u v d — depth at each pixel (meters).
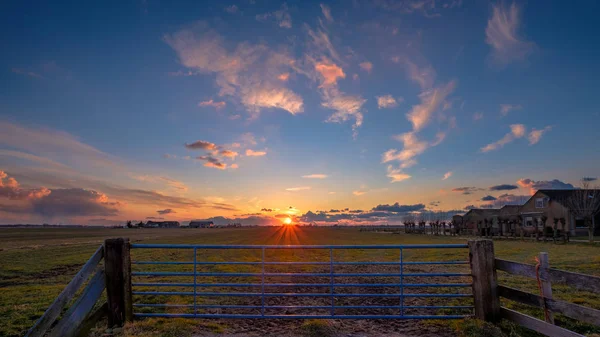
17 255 26.09
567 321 7.13
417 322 7.26
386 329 6.81
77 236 65.94
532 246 29.33
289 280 13.30
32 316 8.20
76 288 6.11
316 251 27.00
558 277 5.34
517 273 6.11
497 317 6.48
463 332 6.15
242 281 12.98
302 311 8.66
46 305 9.23
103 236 65.38
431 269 15.95
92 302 6.47
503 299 9.04
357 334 6.50
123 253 6.86
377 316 6.69
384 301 9.71
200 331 6.68
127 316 6.84
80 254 26.89
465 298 9.55
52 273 16.86
